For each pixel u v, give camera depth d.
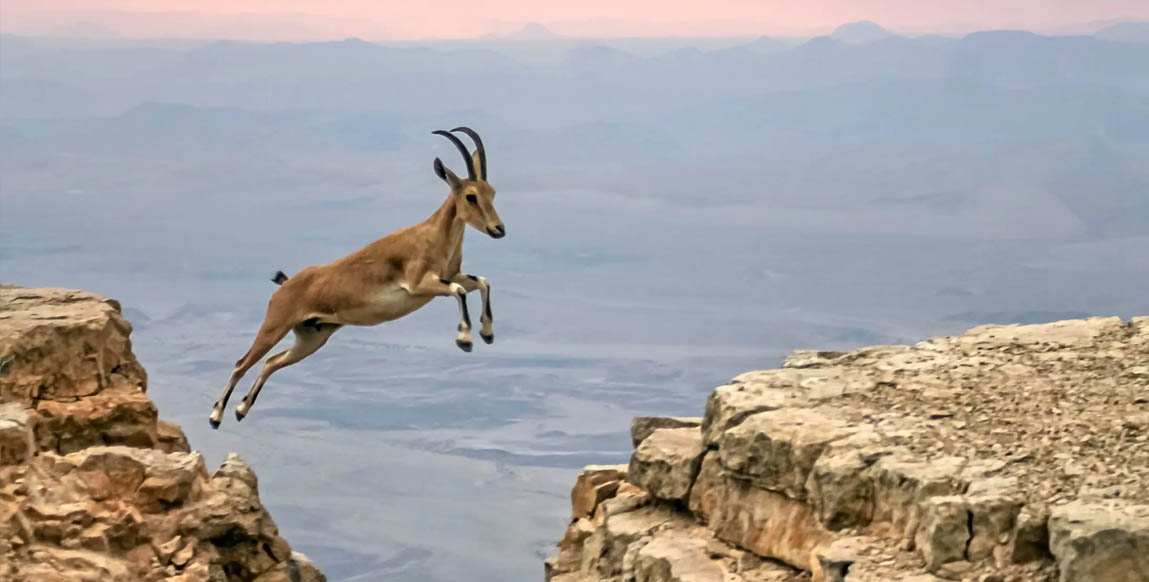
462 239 18.89
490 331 19.22
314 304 18.83
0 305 20.48
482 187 18.39
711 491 17.17
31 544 16.50
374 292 18.56
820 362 18.75
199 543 18.11
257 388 19.17
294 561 20.20
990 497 13.11
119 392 19.84
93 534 17.06
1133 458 13.64
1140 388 15.95
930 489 13.67
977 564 12.95
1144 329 18.73
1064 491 13.02
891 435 15.13
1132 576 11.59
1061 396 15.92
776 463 15.62
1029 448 14.27
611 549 17.77
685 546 16.59
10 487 16.75
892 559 13.60
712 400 17.45
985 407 15.82
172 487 17.94
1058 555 12.11
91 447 18.66
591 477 20.73
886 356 18.72
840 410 16.27
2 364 18.44
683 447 18.09
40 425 18.61
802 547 15.28
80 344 19.39
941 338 19.50
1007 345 18.61
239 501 18.97
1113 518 11.95
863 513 14.57
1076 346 18.23
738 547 16.27
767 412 16.38
